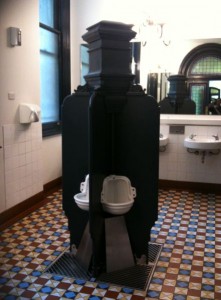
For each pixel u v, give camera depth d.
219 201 3.80
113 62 1.99
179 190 4.27
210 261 2.39
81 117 2.27
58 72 4.54
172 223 3.11
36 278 2.17
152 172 2.22
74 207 2.42
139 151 2.22
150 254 2.49
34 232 2.88
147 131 2.17
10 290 2.04
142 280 2.14
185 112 4.34
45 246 2.62
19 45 3.10
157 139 2.16
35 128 3.49
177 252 2.53
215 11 4.05
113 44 1.96
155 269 2.28
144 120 2.16
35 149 3.52
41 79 4.18
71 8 4.52
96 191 2.11
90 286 2.08
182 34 4.21
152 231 2.92
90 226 2.08
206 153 4.14
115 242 2.26
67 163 2.38
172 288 2.06
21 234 2.84
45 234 2.84
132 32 1.98
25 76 3.27
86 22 4.56
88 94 2.21
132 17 4.36
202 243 2.69
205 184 4.24
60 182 4.45
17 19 3.09
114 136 2.25
